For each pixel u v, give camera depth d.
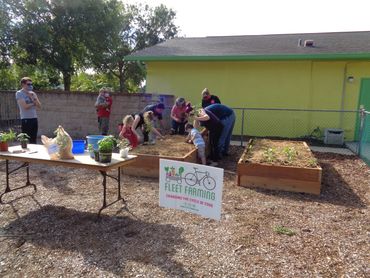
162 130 10.22
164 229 3.99
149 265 3.16
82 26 19.81
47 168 6.86
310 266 3.17
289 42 13.04
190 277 2.97
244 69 11.73
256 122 11.89
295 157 6.41
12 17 18.09
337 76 10.91
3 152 4.66
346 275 3.02
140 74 33.22
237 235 3.84
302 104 11.30
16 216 4.34
